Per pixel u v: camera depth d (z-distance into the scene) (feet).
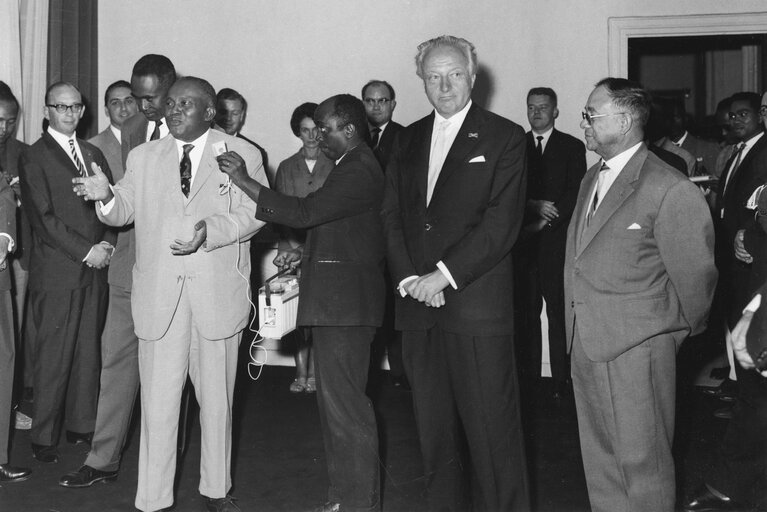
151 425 11.00
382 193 10.96
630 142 9.40
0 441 12.67
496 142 9.77
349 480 10.97
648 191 9.09
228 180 11.00
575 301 9.50
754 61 26.18
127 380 12.66
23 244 15.08
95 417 14.47
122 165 14.34
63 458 13.78
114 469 12.82
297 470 13.30
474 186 9.75
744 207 12.99
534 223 17.08
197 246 10.64
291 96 20.21
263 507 11.76
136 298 11.02
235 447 14.46
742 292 12.64
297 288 12.09
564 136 17.81
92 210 13.71
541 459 13.65
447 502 10.58
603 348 9.24
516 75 19.25
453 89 9.92
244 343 20.25
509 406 9.85
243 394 17.89
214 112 11.13
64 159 13.57
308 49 20.08
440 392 10.42
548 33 19.08
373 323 10.91
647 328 9.09
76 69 19.56
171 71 12.59
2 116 13.14
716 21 18.44
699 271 9.04
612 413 9.38
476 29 19.38
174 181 10.96
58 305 13.50
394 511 11.59
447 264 9.61
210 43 20.42
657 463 9.27
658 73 27.12
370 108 17.78
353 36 19.90
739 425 11.11
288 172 17.90
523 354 18.12
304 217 10.46
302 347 18.02
